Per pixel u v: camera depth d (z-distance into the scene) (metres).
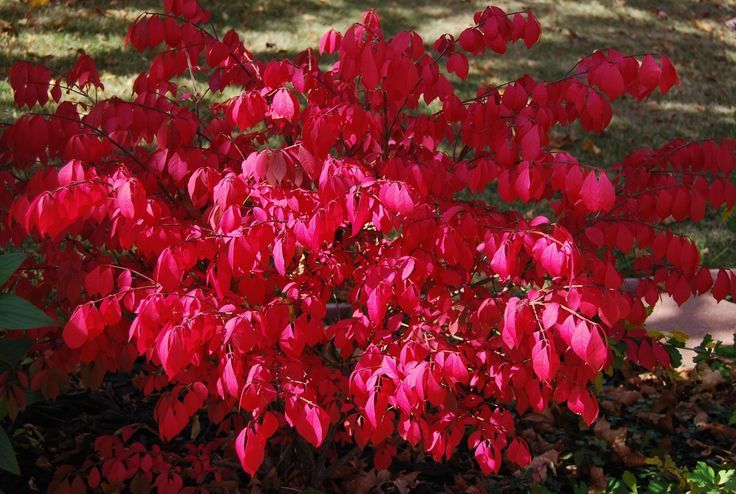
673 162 3.10
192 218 2.94
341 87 3.14
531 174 2.51
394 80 2.61
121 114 2.69
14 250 4.69
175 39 3.00
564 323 2.23
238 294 2.82
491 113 2.97
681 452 4.02
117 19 8.51
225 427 3.36
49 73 3.09
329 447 3.49
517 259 2.70
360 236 3.12
